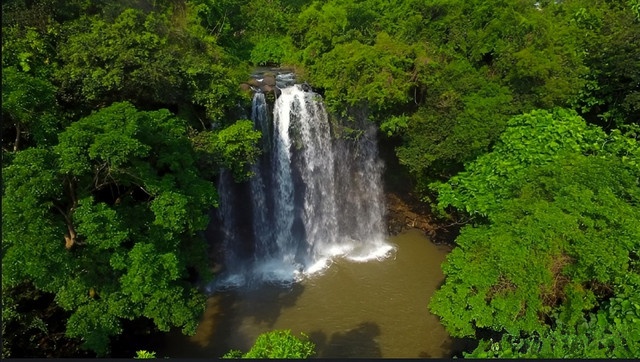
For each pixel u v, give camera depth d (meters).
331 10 23.92
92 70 15.01
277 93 21.27
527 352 10.79
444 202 16.47
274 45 27.34
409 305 18.73
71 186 11.56
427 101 19.50
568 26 21.44
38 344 13.70
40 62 14.82
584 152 15.71
